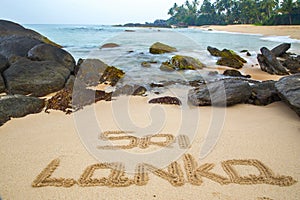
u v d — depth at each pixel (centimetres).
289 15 5047
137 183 253
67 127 380
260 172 270
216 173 268
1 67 568
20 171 273
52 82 549
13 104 423
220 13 7294
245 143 328
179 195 237
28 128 377
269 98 478
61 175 266
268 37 2850
